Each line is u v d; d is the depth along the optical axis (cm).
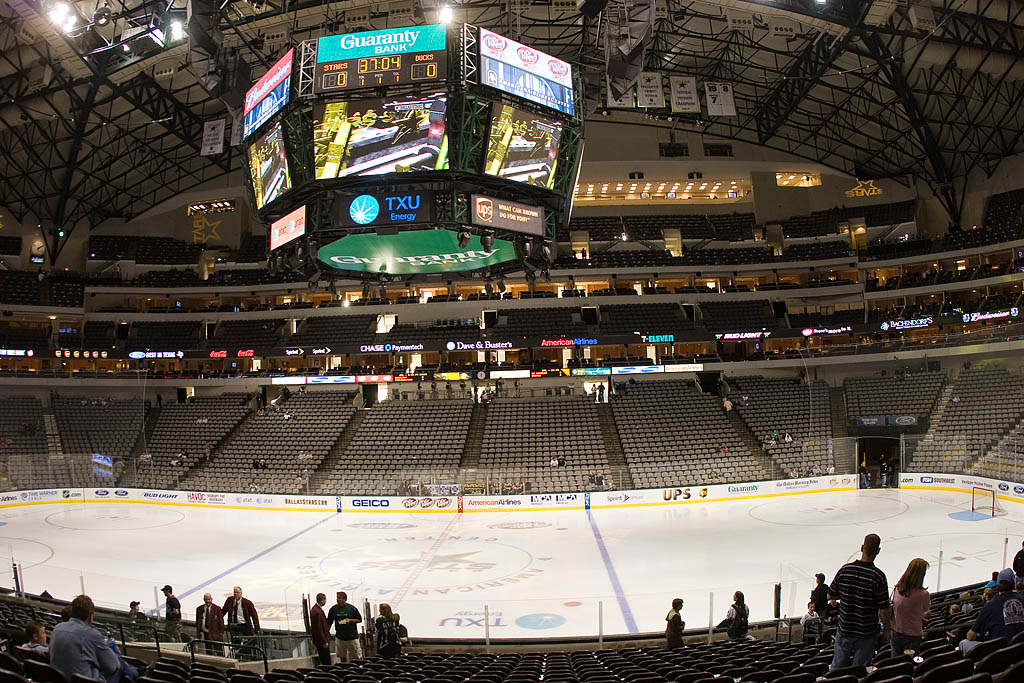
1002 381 4691
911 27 4262
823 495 4459
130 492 4894
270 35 4241
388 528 3869
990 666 675
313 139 2161
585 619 2014
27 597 2053
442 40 2117
